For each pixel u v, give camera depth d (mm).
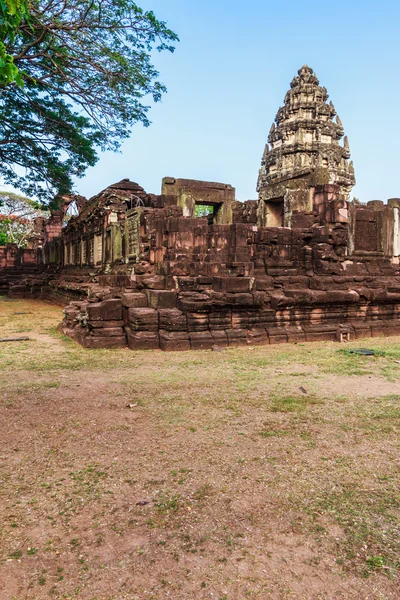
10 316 19953
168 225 13773
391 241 16250
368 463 4723
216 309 12016
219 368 9242
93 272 22344
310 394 7301
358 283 14602
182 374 8672
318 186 15312
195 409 6461
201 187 24750
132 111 17781
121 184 23094
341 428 5738
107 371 8898
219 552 3275
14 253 39938
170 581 2977
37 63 15172
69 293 24406
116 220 20906
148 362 9805
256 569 3096
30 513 3762
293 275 14586
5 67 4410
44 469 4555
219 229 13586
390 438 5410
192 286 12602
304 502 3947
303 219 15250
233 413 6301
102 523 3629
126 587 2918
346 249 15359
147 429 5652
